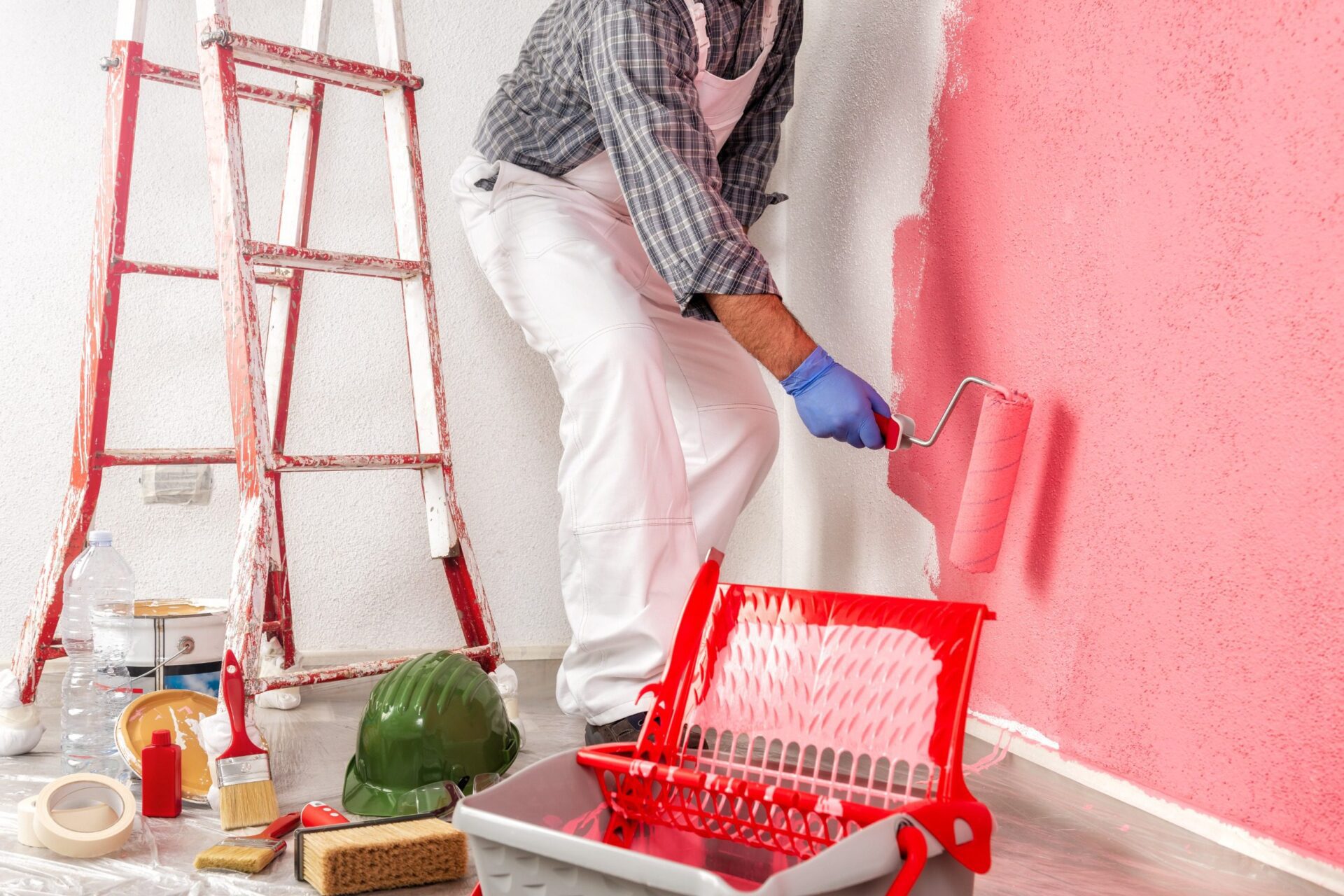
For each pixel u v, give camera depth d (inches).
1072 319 55.8
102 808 48.6
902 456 73.9
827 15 85.8
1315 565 41.5
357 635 90.0
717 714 39.6
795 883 27.4
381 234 90.1
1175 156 48.3
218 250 61.9
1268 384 43.6
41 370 82.5
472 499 92.3
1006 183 61.3
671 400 76.7
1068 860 47.4
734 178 76.3
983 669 64.9
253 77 86.6
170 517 85.3
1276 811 43.4
